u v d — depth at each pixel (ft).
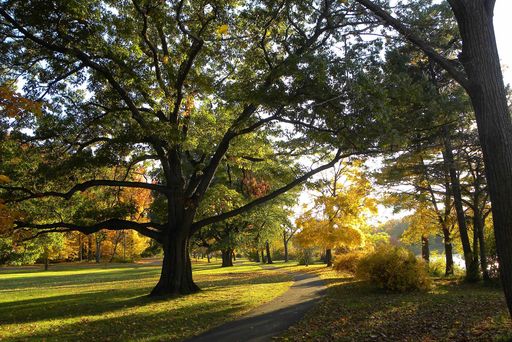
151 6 45.70
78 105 51.47
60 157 52.03
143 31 48.21
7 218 30.32
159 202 72.59
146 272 126.93
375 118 36.86
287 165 68.28
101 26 43.70
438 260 97.50
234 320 35.17
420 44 22.68
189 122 57.57
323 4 47.62
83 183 52.24
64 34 43.21
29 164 50.49
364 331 28.73
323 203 101.45
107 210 57.06
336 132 40.24
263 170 70.38
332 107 37.68
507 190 18.28
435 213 91.40
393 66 41.39
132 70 45.55
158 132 46.73
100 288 72.95
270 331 30.22
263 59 51.52
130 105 49.03
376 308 37.78
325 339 26.99
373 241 107.34
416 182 81.25
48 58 47.29
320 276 79.61
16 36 45.47
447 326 28.19
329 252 122.01
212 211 85.66
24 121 48.14
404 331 28.02
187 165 82.12
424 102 45.42
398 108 44.62
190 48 52.06
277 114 43.37
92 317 39.58
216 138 63.10
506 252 18.13
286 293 53.06
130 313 41.11
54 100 50.47
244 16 49.34
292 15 48.98
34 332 32.78
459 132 62.54
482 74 19.26
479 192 67.46
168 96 48.70
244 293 53.83
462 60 20.16
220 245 134.82
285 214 137.49
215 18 52.70
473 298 41.81
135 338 29.32
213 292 56.65
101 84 51.08
